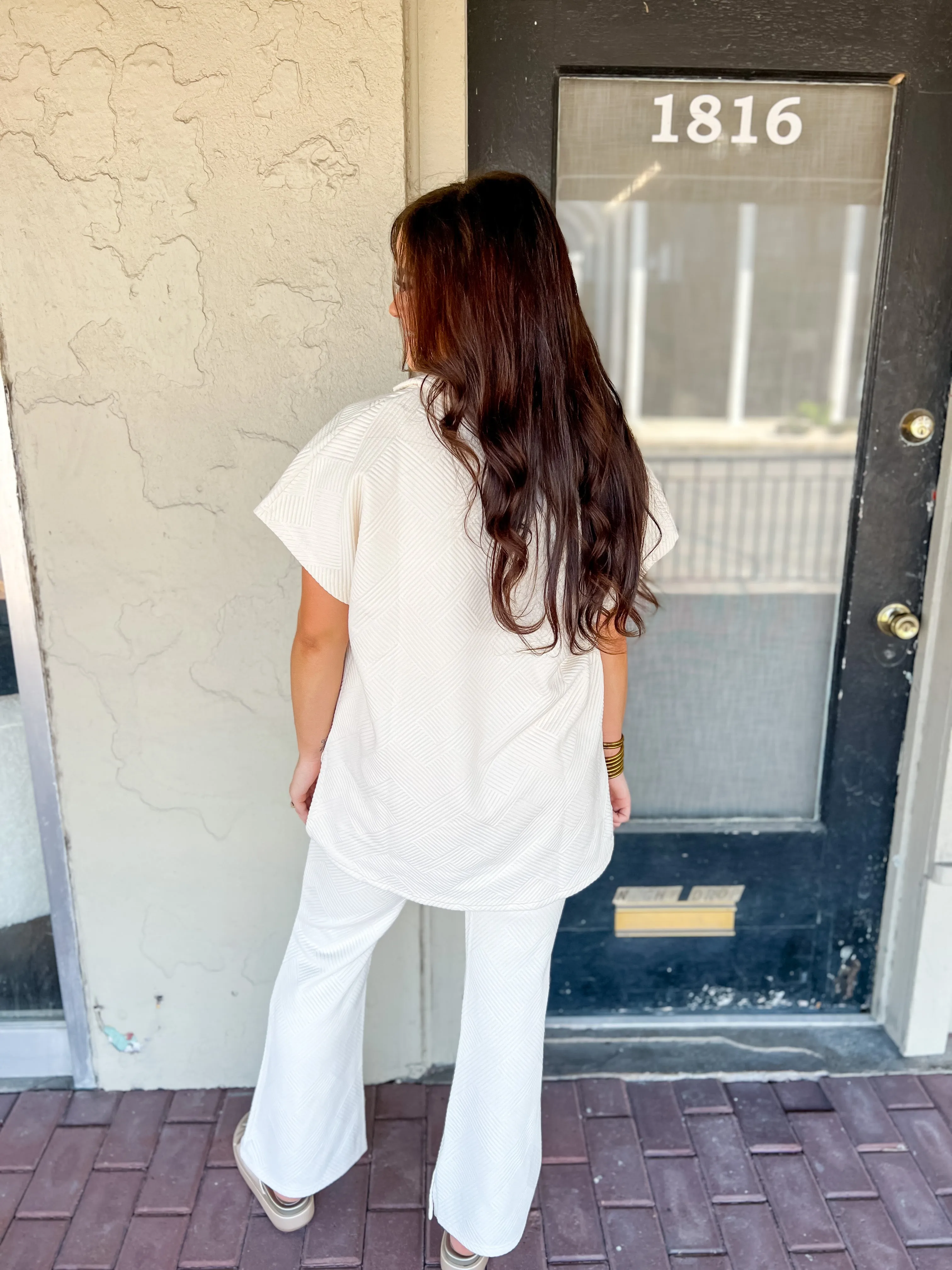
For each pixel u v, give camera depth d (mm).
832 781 2131
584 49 1692
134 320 1581
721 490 2051
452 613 1182
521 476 1090
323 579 1226
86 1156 1852
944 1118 1955
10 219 1528
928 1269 1624
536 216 1090
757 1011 2238
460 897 1310
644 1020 2234
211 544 1697
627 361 2002
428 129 1605
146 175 1517
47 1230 1697
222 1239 1677
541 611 1193
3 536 1689
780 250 1893
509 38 1675
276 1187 1628
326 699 1344
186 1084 2021
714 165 1832
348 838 1354
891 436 1926
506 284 1064
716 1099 2006
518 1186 1479
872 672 2066
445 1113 1961
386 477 1150
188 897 1895
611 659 1402
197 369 1608
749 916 2225
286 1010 1540
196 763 1815
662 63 1711
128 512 1676
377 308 1593
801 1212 1735
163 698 1776
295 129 1508
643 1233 1693
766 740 2162
